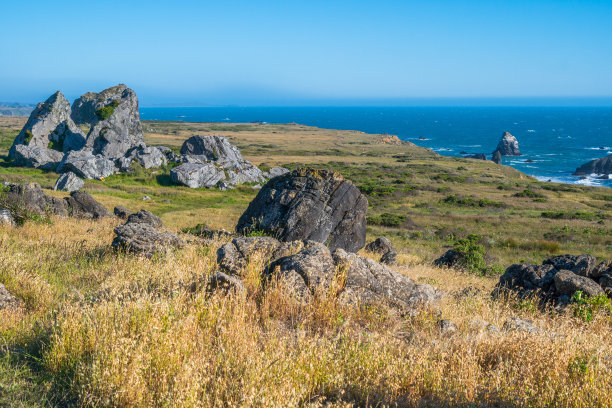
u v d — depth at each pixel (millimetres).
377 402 4129
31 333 5340
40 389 4035
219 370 4285
